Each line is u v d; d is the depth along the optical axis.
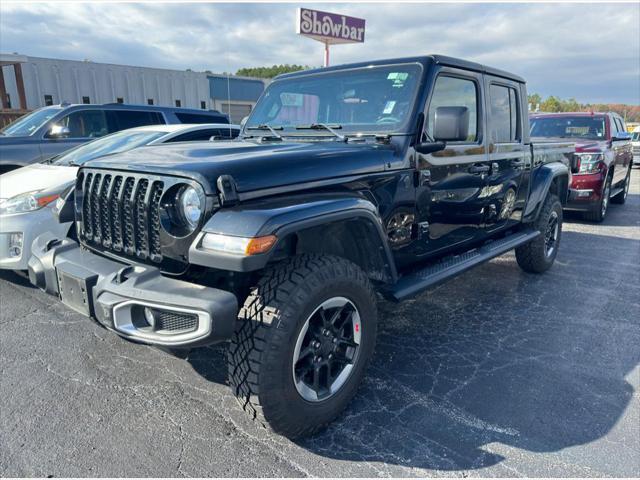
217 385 2.97
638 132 21.70
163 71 15.22
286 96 3.74
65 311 4.06
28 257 4.17
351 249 2.87
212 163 2.29
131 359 3.28
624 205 10.80
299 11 16.75
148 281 2.24
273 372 2.20
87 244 2.85
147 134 6.00
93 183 2.72
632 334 3.76
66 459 2.28
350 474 2.20
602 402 2.80
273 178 2.35
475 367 3.22
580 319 4.05
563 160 5.52
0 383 2.95
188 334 2.11
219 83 16.58
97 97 14.30
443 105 3.31
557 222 5.30
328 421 2.52
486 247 4.15
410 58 3.24
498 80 3.92
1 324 3.79
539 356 3.38
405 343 3.57
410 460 2.30
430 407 2.74
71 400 2.78
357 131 3.19
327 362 2.50
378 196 2.85
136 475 2.18
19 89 13.10
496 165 3.96
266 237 2.05
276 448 2.39
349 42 18.25
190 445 2.39
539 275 5.29
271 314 2.20
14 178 4.84
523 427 2.56
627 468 2.25
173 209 2.29
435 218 3.35
